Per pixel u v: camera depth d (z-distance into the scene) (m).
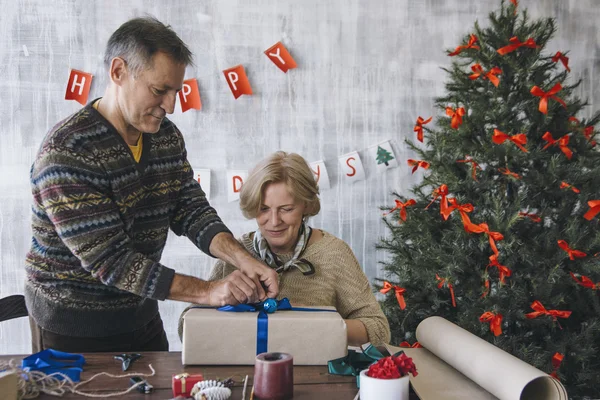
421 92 2.87
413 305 2.09
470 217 2.04
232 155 2.82
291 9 2.80
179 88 1.37
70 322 1.42
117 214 1.35
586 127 2.08
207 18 2.77
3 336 2.72
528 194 2.06
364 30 2.83
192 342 1.16
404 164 2.88
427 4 2.85
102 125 1.37
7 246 2.72
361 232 2.88
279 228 1.51
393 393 0.93
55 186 1.28
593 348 1.98
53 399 1.00
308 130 2.84
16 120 2.71
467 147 2.06
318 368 1.16
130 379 1.09
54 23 2.70
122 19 2.73
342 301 1.56
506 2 2.87
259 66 2.80
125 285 1.28
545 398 1.02
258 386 1.00
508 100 2.05
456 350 1.18
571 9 2.90
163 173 1.51
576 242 1.96
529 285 2.02
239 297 1.24
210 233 1.51
